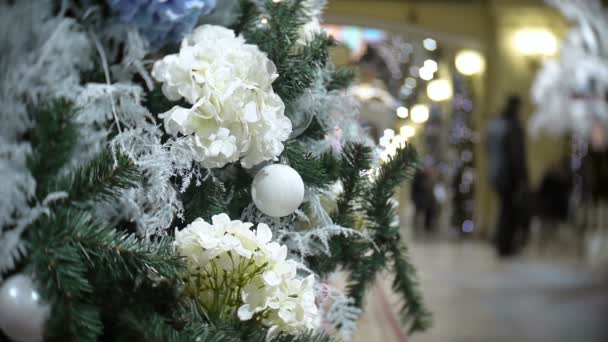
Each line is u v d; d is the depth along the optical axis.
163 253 1.02
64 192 1.04
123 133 1.07
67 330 1.03
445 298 5.69
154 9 1.16
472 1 12.30
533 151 12.13
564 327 5.06
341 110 1.29
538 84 10.17
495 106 12.31
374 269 1.30
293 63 1.17
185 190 1.10
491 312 5.32
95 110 1.14
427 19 12.02
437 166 12.27
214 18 1.25
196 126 1.04
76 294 1.02
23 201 1.08
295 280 1.04
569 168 10.50
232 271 1.04
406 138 1.33
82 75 1.20
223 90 1.05
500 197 8.91
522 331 4.86
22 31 1.14
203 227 1.03
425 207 10.59
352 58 1.41
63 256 1.01
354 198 1.25
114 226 1.14
